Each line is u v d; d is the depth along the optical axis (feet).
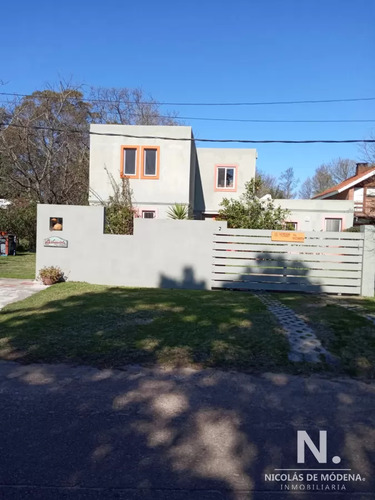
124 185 63.77
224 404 13.97
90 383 15.44
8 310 26.53
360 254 36.47
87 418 12.80
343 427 12.62
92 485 9.55
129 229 51.03
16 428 12.10
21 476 9.83
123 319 24.09
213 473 10.15
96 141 66.03
